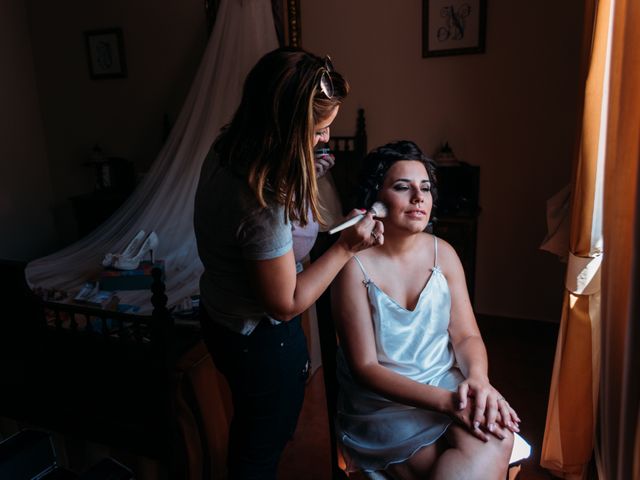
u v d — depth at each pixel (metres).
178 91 3.68
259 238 0.96
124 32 3.71
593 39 1.35
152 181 3.23
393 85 3.11
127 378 1.58
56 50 3.92
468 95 2.96
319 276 1.04
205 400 1.59
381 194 1.25
